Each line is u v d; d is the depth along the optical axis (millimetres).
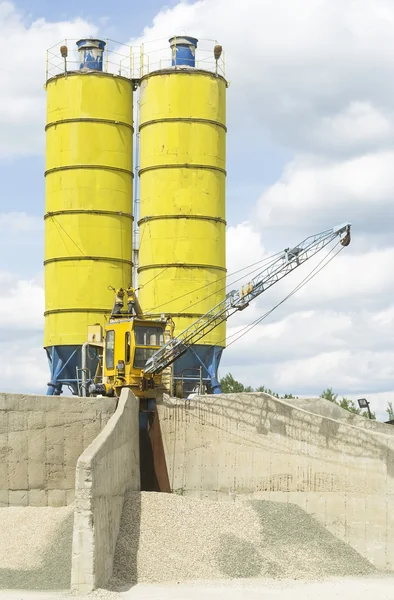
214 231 60000
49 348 60656
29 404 43812
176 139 59875
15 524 39094
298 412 45250
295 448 45094
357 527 42688
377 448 42781
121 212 60625
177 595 31766
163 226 59469
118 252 60312
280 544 39000
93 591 30625
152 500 39781
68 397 44719
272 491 45500
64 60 61531
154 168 60031
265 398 46375
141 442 49250
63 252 59938
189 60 61812
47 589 31422
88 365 58969
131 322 50594
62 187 60406
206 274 59406
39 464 43750
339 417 53562
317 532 41438
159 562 35500
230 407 47500
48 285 60594
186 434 48562
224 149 61562
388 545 41969
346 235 54562
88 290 59469
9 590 31297
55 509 40250
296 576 36375
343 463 43594
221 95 61375
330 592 33562
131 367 50062
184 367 59219
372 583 35938
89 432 44875
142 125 61125
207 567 35906
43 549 35938
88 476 30922
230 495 46906
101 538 32312
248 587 33812
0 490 43000
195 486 47969
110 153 60688
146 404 49719
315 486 44156
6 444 43250
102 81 61062
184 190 59594
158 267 59344
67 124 60750
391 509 42156
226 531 38750
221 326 59781
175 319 58906
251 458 46500
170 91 60219
